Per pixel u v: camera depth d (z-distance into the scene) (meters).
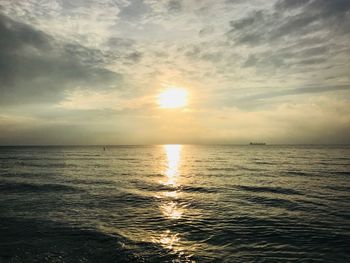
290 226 12.50
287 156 80.94
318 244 10.27
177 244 10.29
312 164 48.16
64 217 14.02
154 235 11.28
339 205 16.61
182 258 8.99
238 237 11.09
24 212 15.05
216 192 21.58
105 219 13.71
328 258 9.03
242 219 13.73
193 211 15.45
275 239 10.84
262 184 25.48
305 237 11.02
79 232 11.51
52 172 37.50
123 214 14.75
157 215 14.55
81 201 18.19
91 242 10.36
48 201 18.14
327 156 78.00
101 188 23.69
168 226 12.55
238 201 18.12
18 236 11.01
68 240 10.55
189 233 11.59
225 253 9.44
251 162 56.62
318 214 14.56
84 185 25.44
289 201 17.86
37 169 42.00
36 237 10.89
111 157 85.81
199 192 21.67
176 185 25.28
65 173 36.28
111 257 9.02
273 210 15.55
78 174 35.22
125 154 112.56
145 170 41.22
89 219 13.67
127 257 9.02
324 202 17.45
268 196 19.67
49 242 10.34
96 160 68.25
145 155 103.69
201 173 36.06
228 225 12.73
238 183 26.39
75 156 90.38
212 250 9.71
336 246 10.05
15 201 18.12
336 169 38.47
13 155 97.00
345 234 11.31
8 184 25.64
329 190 21.89
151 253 9.38
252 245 10.22
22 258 8.93
